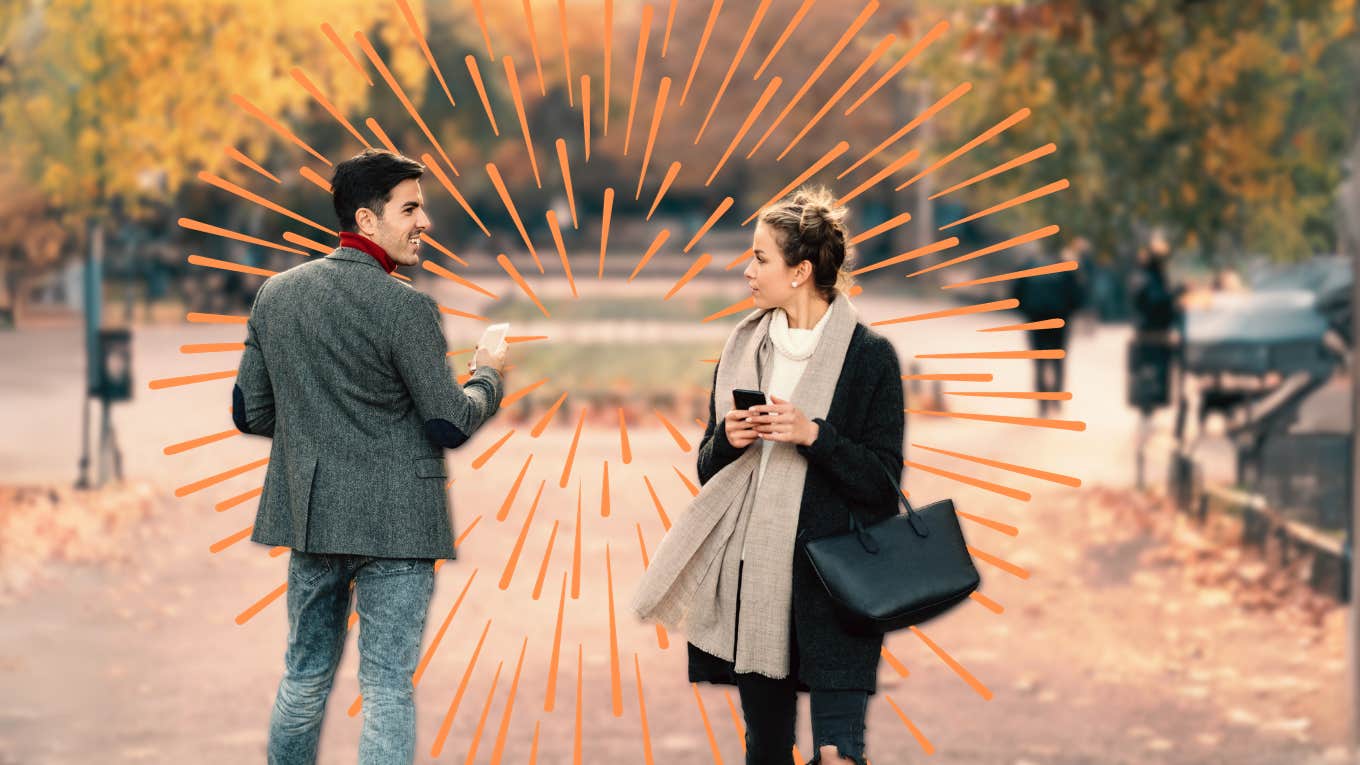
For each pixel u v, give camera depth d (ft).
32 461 44.78
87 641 24.88
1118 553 33.14
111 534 34.40
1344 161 33.58
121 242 110.01
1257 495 33.55
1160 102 34.96
